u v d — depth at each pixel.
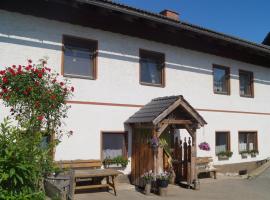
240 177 15.45
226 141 16.83
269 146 18.92
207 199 11.15
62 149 11.58
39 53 11.45
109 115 12.74
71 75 12.05
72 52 12.25
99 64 12.70
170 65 14.76
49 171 7.83
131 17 12.89
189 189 12.59
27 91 8.89
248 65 18.25
